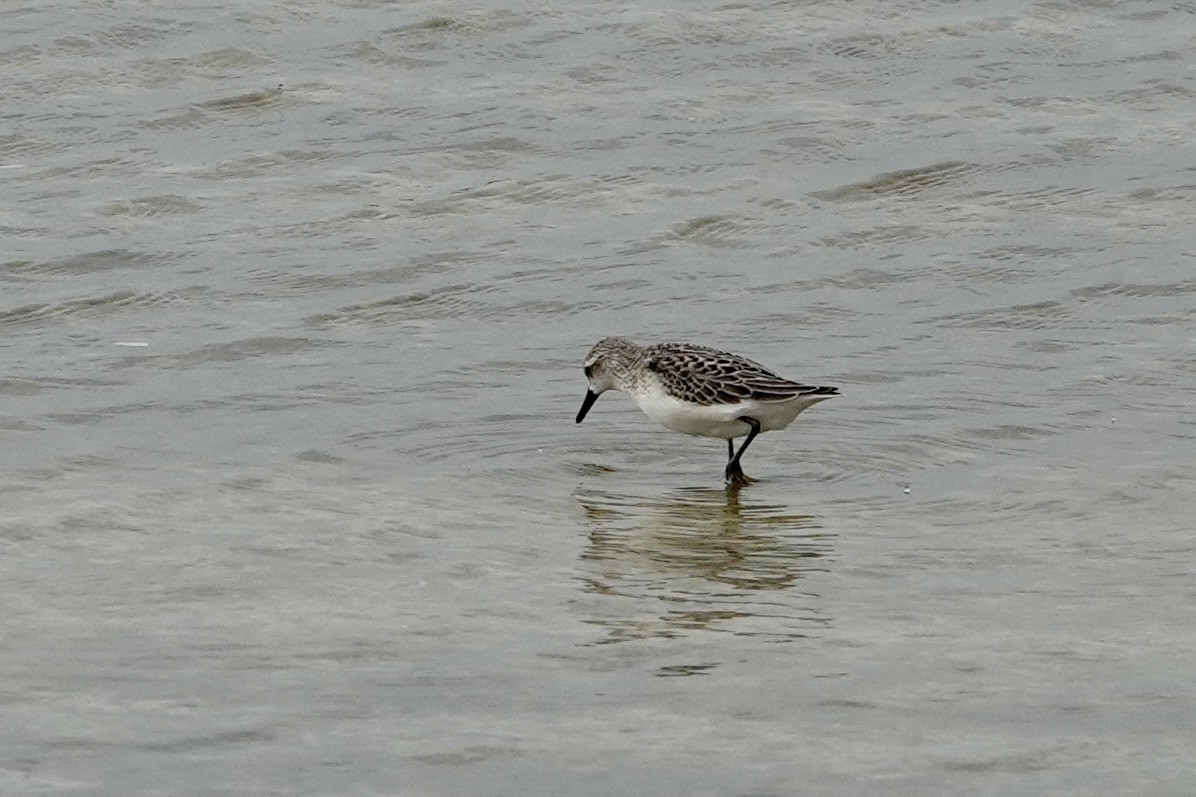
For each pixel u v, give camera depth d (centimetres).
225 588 1220
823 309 1898
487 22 2656
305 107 2409
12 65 2509
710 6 2712
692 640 1131
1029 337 1811
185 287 1938
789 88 2481
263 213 2130
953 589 1224
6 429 1568
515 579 1248
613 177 2227
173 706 1027
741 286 1958
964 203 2166
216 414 1619
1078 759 959
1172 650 1104
